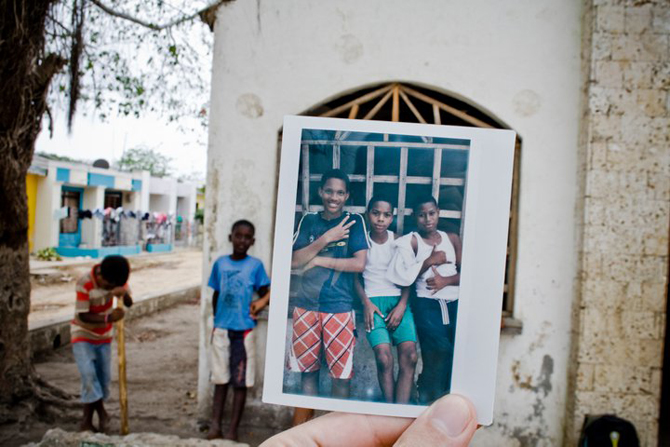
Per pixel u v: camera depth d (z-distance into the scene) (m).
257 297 3.49
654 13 3.09
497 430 3.32
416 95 3.44
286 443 0.91
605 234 3.11
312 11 3.45
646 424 3.08
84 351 3.37
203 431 3.52
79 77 3.80
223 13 3.48
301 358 0.86
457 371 0.84
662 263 3.08
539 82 3.33
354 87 3.44
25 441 3.36
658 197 3.08
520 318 3.31
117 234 19.64
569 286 3.28
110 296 3.45
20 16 3.24
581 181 3.21
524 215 3.32
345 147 0.86
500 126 3.40
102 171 17.97
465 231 0.85
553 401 3.29
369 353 0.85
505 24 3.35
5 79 3.28
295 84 3.47
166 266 16.83
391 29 3.42
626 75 3.11
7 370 3.58
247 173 3.49
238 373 3.31
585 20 3.25
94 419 3.73
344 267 0.85
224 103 3.50
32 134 3.63
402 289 0.85
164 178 22.66
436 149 0.85
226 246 3.53
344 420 0.92
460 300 0.85
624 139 3.11
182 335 6.81
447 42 3.38
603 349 3.11
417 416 0.84
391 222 0.86
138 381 4.72
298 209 0.86
